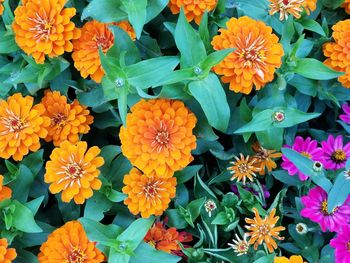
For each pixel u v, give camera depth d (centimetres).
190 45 33
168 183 35
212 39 36
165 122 33
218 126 34
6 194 34
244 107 36
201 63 32
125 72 33
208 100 33
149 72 33
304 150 37
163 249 35
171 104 34
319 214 35
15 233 34
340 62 36
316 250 35
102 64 32
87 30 36
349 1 39
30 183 36
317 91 39
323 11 42
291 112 34
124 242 33
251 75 33
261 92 37
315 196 35
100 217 35
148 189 34
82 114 37
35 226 34
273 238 36
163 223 37
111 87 34
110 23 36
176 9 36
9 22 37
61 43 35
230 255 36
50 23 35
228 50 32
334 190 33
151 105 33
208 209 36
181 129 33
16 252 35
